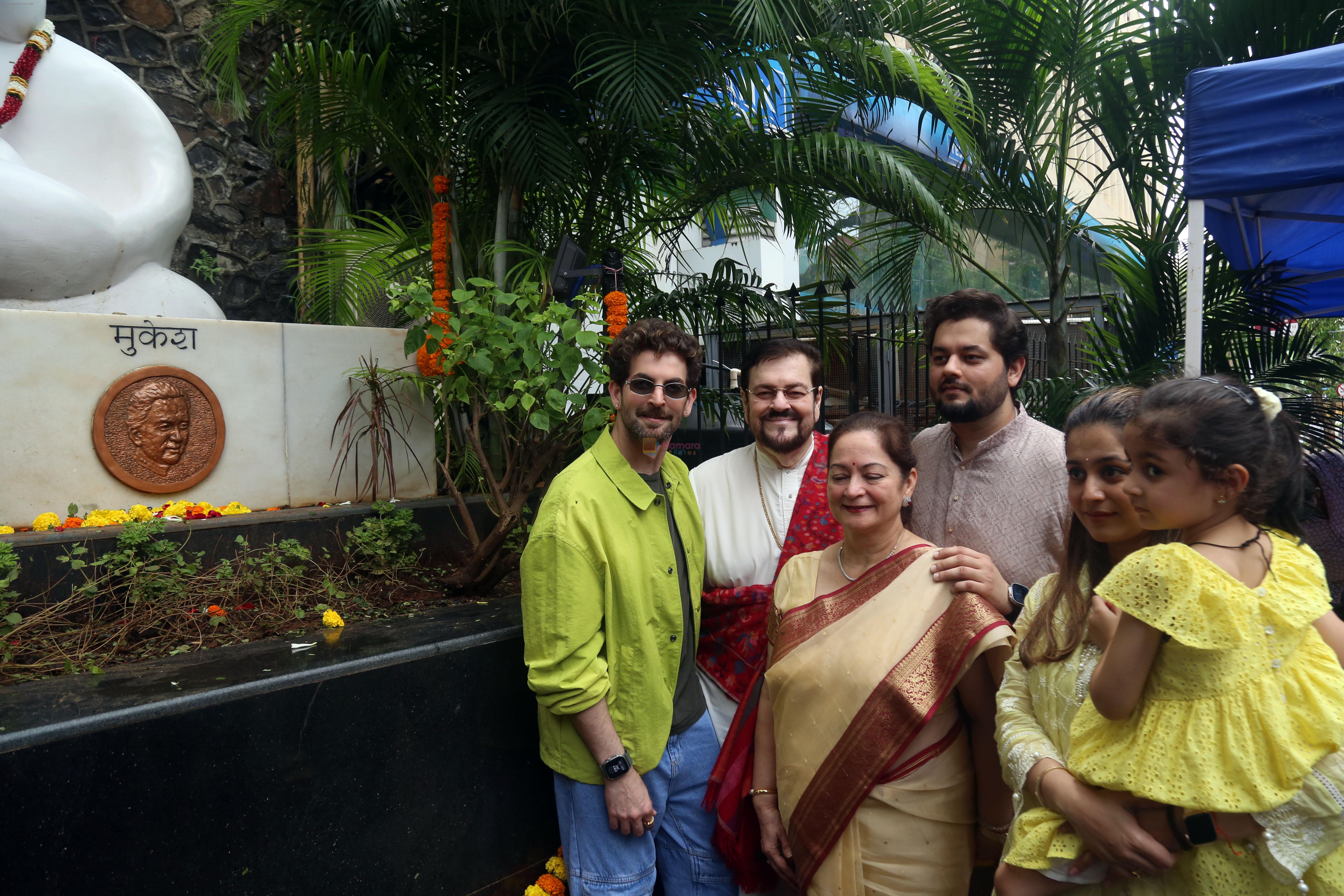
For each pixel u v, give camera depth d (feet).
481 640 7.70
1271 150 9.40
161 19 18.16
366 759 6.83
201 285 18.60
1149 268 13.53
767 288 13.78
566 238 11.01
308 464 11.11
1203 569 3.90
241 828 6.11
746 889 6.71
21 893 5.15
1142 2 12.90
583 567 6.38
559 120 11.82
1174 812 4.00
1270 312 13.32
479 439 10.09
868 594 6.02
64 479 9.35
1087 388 13.00
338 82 11.01
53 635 7.77
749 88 11.62
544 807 8.16
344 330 11.42
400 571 10.55
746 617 7.06
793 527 7.02
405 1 10.32
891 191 12.29
